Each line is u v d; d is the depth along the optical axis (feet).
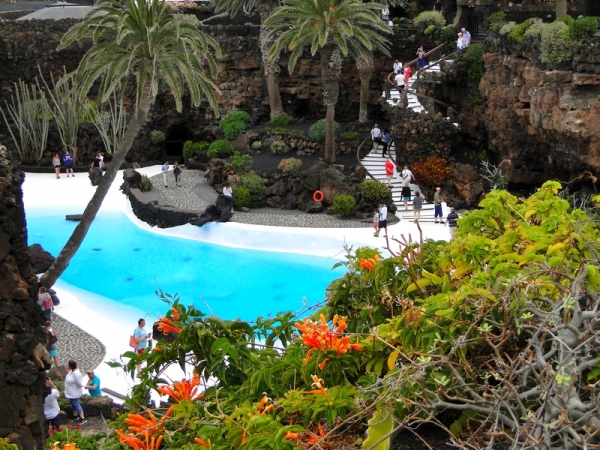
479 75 134.51
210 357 26.23
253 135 143.23
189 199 130.31
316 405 21.62
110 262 110.52
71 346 84.43
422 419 20.26
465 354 22.61
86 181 146.51
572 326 19.11
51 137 155.02
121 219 126.41
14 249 44.88
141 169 154.20
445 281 25.26
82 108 156.04
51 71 159.53
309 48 151.74
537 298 22.54
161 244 116.16
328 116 132.16
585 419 17.47
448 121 126.31
